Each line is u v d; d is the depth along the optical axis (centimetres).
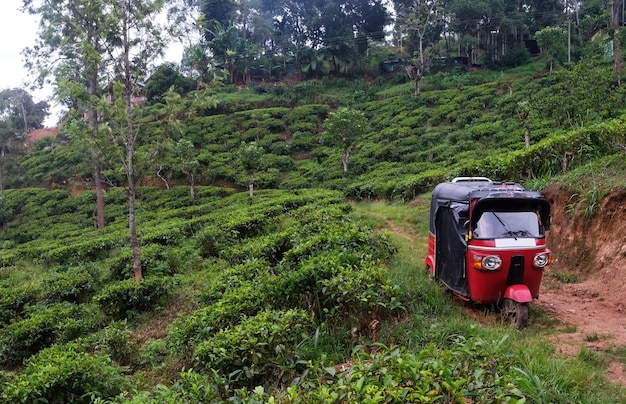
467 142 3069
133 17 991
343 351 529
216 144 3903
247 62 5306
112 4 967
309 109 4409
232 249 1212
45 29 2011
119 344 693
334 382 357
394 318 579
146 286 950
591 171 940
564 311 629
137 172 1062
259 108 4647
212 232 1386
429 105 4209
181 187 3306
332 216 1204
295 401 333
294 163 3625
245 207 2141
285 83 5325
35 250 2022
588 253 832
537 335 536
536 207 615
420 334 529
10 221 3244
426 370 325
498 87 4109
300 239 973
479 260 582
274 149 3806
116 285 960
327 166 3403
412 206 1750
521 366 407
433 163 2855
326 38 5616
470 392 327
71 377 557
